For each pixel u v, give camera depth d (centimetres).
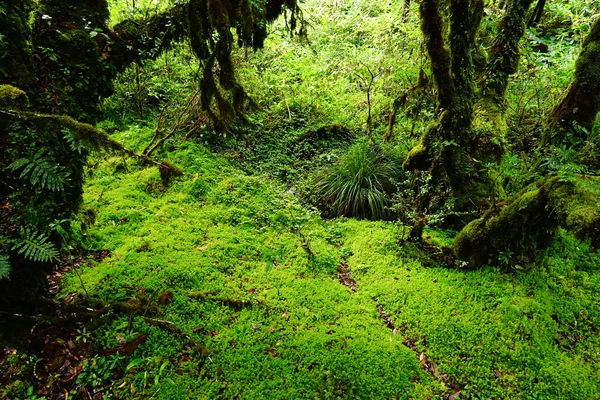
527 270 392
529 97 610
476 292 376
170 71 702
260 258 431
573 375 299
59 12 288
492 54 462
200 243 442
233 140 645
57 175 208
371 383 291
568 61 620
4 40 243
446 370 308
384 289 391
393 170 557
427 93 502
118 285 362
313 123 683
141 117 662
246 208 516
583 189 284
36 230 256
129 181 544
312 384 288
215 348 314
